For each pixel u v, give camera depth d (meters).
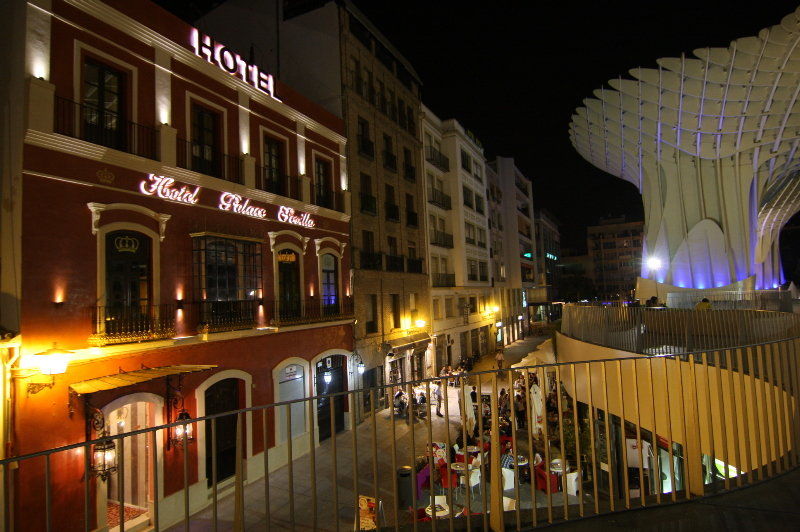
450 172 35.09
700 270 33.84
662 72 31.11
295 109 18.17
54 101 10.23
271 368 15.61
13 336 9.08
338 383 19.62
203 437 12.68
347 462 14.80
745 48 27.56
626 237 110.94
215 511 3.60
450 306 34.03
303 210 18.09
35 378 9.30
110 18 11.59
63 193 10.27
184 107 13.55
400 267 26.14
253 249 15.35
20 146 9.60
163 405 11.77
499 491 4.12
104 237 11.05
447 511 9.36
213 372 13.39
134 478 11.54
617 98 34.72
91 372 10.36
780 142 31.44
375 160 24.45
